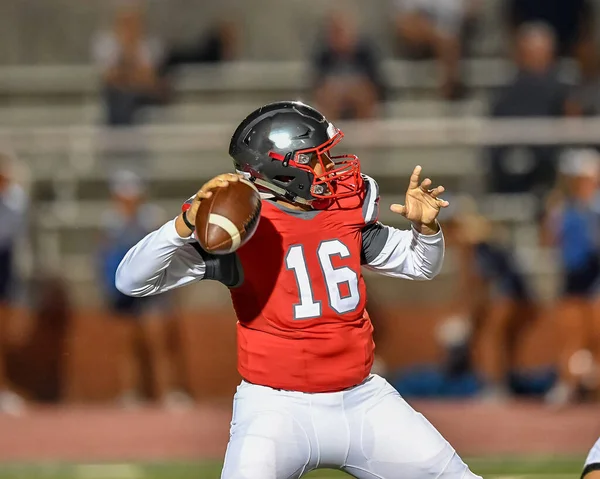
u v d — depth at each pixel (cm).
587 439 2702
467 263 3256
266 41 5034
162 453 2656
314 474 2361
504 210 3478
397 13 4772
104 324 3366
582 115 3634
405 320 3400
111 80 3900
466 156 3922
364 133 3547
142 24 4550
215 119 4406
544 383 3203
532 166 3441
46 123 4572
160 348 3344
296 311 1262
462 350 3241
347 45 3912
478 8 4769
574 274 3167
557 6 4219
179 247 1227
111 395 3369
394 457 1270
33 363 3384
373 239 1334
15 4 5069
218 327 3378
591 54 3944
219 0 5084
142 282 1246
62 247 3691
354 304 1283
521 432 2780
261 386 1284
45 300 3416
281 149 1268
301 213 1287
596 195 3161
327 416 1266
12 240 3306
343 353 1273
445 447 1284
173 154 3903
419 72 4494
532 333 3228
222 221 1173
